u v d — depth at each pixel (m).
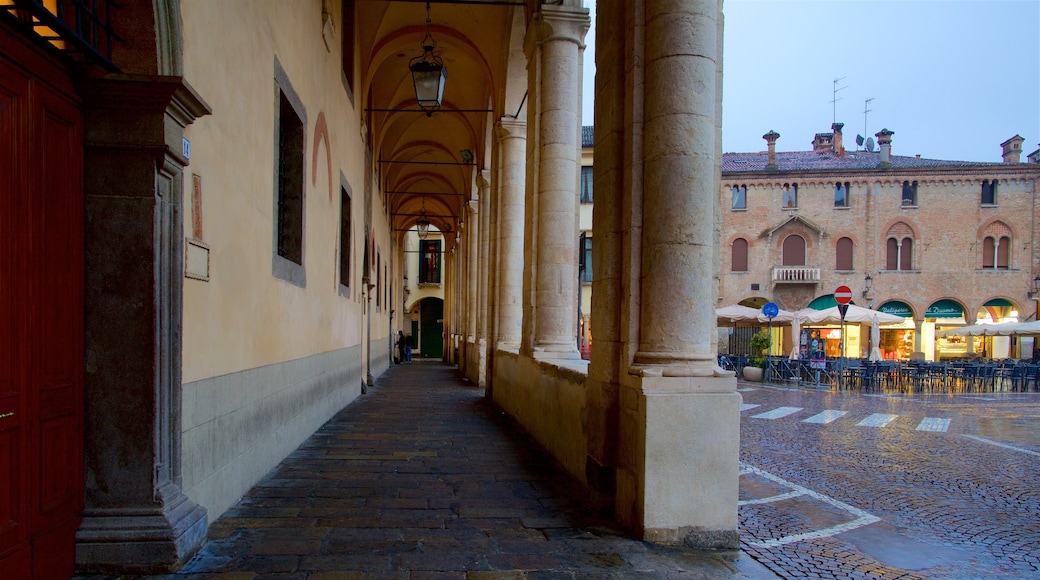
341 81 10.24
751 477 6.71
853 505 5.57
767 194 31.27
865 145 39.47
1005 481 6.70
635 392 4.42
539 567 3.72
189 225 3.94
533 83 9.16
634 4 4.73
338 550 3.91
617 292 4.92
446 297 33.91
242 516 4.58
